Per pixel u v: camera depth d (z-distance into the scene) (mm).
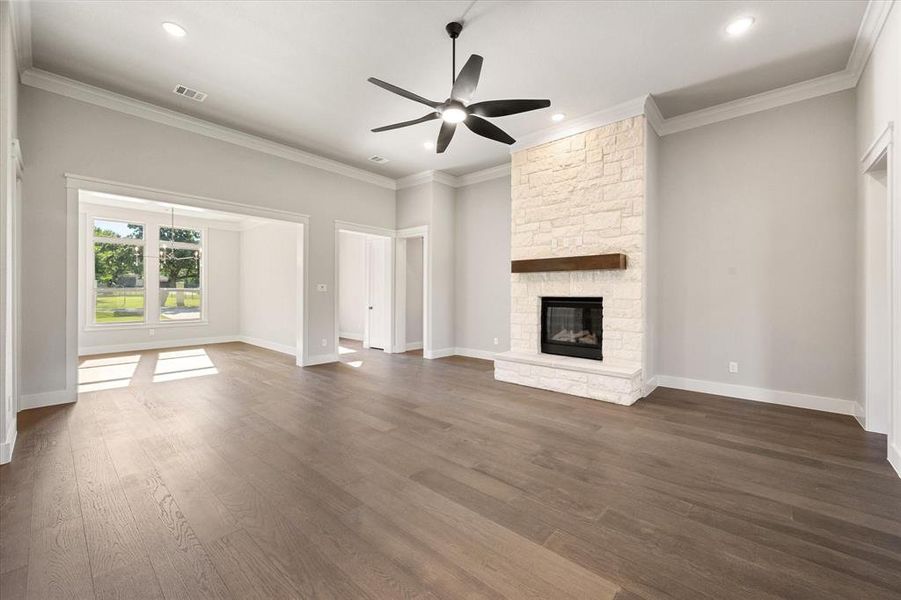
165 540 1727
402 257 7180
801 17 2820
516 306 5043
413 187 6766
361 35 3074
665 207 4535
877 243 3098
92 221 6887
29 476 2314
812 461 2559
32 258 3555
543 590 1452
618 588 1462
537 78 3654
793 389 3793
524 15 2826
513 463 2537
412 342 7508
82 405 3748
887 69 2645
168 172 4352
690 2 2686
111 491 2148
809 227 3705
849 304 3527
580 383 4125
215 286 8430
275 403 3869
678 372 4465
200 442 2855
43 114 3598
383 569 1558
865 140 3174
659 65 3438
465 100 2883
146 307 7527
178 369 5559
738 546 1705
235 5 2752
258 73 3607
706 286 4266
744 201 4035
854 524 1865
